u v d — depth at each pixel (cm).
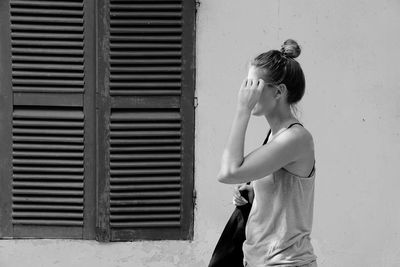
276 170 455
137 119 683
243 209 491
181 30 682
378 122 695
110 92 680
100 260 694
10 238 692
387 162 698
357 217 700
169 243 695
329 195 698
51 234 694
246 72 688
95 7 678
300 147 456
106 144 683
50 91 682
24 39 680
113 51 679
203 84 687
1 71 681
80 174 689
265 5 686
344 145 696
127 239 693
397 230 702
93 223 693
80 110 688
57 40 681
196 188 691
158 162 688
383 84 693
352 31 689
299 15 688
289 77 465
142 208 689
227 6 684
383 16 689
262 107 469
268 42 688
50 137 685
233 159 453
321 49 690
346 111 695
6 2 677
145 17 679
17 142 686
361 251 702
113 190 686
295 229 461
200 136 689
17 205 689
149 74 683
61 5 678
